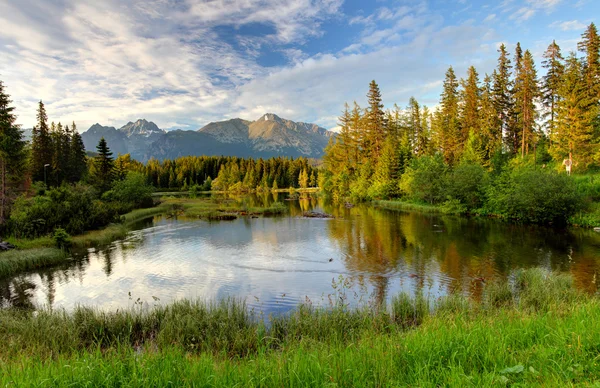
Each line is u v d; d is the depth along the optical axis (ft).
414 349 16.24
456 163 166.40
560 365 13.28
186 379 14.21
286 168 447.83
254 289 47.60
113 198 166.81
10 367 16.66
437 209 136.26
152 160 462.60
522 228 88.89
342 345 21.86
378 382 13.51
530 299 34.94
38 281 53.26
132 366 15.61
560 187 90.12
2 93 124.67
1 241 71.51
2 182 104.32
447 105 191.62
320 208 165.07
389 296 42.47
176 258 67.67
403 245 72.95
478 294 41.91
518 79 154.40
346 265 58.80
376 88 220.43
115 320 32.04
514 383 12.34
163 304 42.42
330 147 268.00
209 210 161.79
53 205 96.17
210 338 28.17
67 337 28.63
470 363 14.89
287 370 15.07
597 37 122.83
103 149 194.08
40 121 195.00
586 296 34.22
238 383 13.88
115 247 78.95
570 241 70.90
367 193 194.08
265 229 102.63
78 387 14.10
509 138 171.42
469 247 68.69
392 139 214.48
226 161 502.79
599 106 121.80
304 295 44.29
